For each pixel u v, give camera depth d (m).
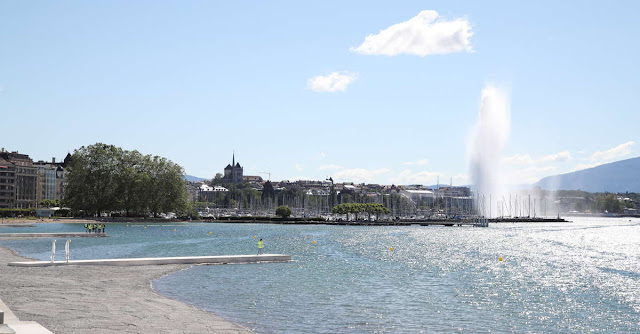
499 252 105.56
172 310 37.16
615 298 48.34
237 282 52.81
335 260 81.12
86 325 30.59
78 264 60.88
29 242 106.12
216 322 34.06
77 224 198.00
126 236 139.12
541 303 45.28
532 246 125.88
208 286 49.88
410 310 40.44
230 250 101.06
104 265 61.50
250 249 104.44
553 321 38.19
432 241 142.62
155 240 126.56
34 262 59.19
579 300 47.09
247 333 31.59
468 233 197.00
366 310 39.88
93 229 145.75
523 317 39.28
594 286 56.19
